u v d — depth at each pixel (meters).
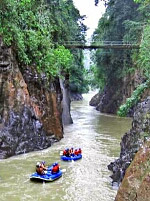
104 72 51.00
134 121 17.73
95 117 42.97
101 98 55.41
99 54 49.03
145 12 36.88
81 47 35.66
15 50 23.78
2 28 22.44
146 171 11.13
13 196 14.70
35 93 25.45
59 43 34.16
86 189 15.73
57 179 17.19
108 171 18.58
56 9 34.81
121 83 47.47
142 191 10.78
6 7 22.69
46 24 29.31
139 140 15.71
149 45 21.98
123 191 11.54
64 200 14.34
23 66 24.73
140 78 40.91
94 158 21.36
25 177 17.33
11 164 19.61
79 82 70.94
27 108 23.25
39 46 26.80
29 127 23.12
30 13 26.62
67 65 31.88
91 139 27.67
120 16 43.41
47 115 26.19
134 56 42.00
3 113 21.83
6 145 21.19
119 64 46.91
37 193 15.12
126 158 16.48
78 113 48.00
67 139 27.62
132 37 40.03
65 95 36.88
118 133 30.72
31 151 22.86
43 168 17.39
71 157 20.75
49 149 23.72
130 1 43.22
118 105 46.22
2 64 22.17
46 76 27.17
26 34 25.42
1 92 22.00
